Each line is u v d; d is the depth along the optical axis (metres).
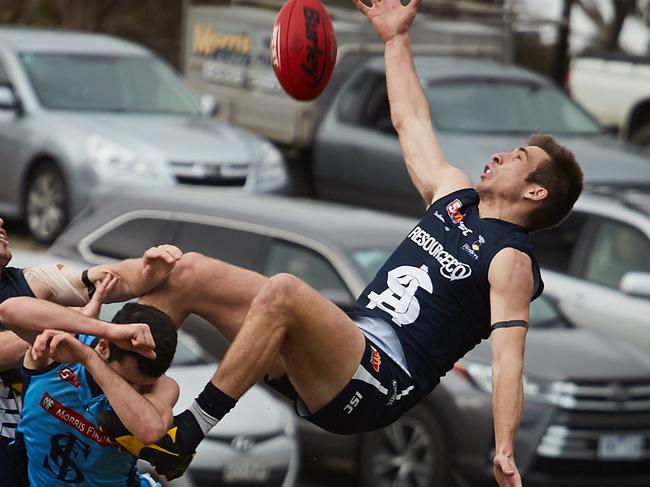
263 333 13.03
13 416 14.05
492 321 13.73
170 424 12.88
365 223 28.20
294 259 27.09
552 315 28.66
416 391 13.97
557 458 25.72
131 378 12.87
